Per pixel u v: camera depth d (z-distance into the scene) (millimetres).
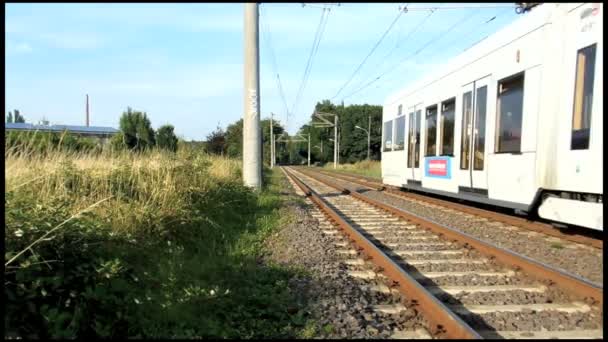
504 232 9016
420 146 14984
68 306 3943
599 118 6840
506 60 9547
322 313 4711
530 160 8570
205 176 10656
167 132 12562
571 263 6512
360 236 7988
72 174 6898
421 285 5117
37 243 4145
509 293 5301
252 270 6160
